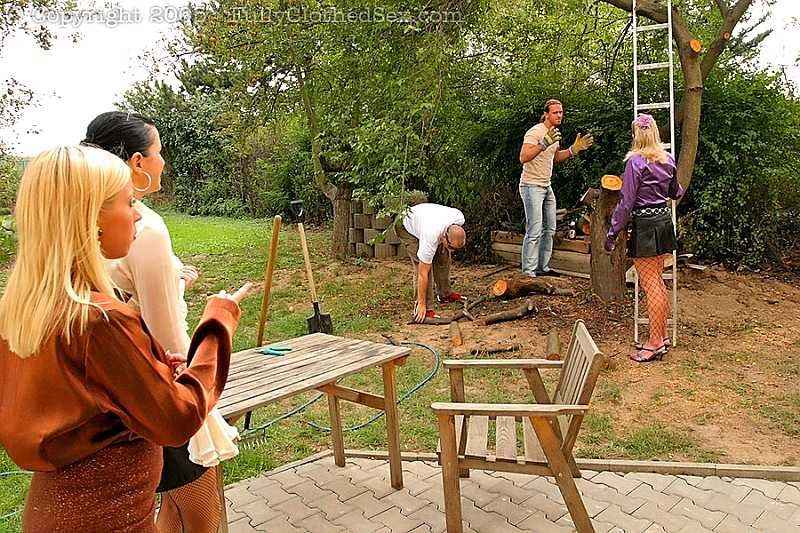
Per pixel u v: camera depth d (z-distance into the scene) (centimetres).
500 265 955
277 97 955
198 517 240
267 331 682
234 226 1644
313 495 354
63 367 142
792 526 311
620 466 370
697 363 533
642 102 841
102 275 150
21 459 147
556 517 324
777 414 437
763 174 808
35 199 143
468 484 359
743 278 798
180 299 220
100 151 156
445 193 992
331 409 381
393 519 328
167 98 2081
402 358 344
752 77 816
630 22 839
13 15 902
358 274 949
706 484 353
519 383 510
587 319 653
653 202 524
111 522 153
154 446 163
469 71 885
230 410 258
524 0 859
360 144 661
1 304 147
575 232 832
